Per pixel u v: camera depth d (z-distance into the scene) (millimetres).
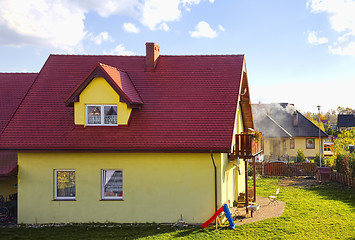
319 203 19250
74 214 16203
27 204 16375
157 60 19797
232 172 19344
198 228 14898
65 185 16500
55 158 16328
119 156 16094
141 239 13461
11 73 21344
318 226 14820
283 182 28297
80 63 19859
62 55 20422
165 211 15867
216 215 14633
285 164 32188
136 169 16031
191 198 15727
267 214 16953
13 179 17953
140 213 15969
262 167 33125
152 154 15977
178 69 19141
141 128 16375
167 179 15875
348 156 26094
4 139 16344
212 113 16641
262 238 13422
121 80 17375
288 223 15289
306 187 25312
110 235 14125
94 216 16109
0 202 17312
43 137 16344
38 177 16375
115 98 16484
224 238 13477
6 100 20000
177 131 16047
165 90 18062
